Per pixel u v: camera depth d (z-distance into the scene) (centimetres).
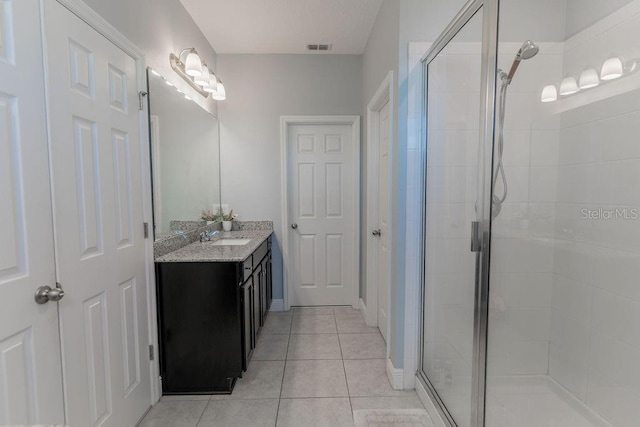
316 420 170
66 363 117
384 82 218
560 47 175
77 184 123
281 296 333
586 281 167
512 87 173
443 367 181
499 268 171
